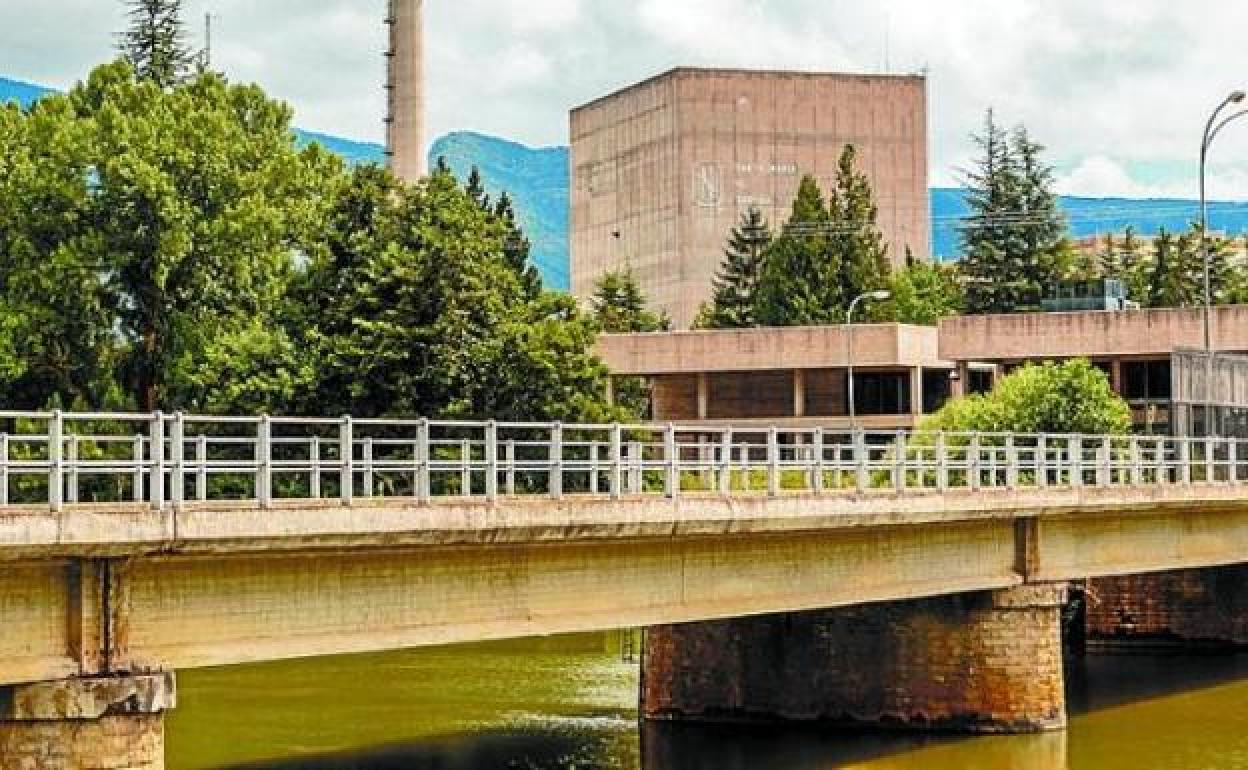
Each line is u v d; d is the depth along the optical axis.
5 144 72.88
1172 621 70.69
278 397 64.75
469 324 64.56
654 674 51.41
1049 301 119.19
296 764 43.84
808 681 50.56
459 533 32.12
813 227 134.50
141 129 72.06
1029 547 49.66
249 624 30.06
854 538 43.81
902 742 48.28
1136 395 112.25
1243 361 72.06
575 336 67.19
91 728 27.50
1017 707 48.94
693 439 122.00
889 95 189.88
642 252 191.75
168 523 27.64
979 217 144.62
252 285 72.88
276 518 29.08
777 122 186.75
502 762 44.84
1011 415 85.12
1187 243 150.25
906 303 135.50
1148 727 51.47
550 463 34.72
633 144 193.62
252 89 80.00
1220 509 60.06
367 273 65.25
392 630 32.44
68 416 26.89
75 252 69.94
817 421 123.50
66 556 26.89
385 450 63.53
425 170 127.69
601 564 36.78
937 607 49.47
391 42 127.44
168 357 72.12
